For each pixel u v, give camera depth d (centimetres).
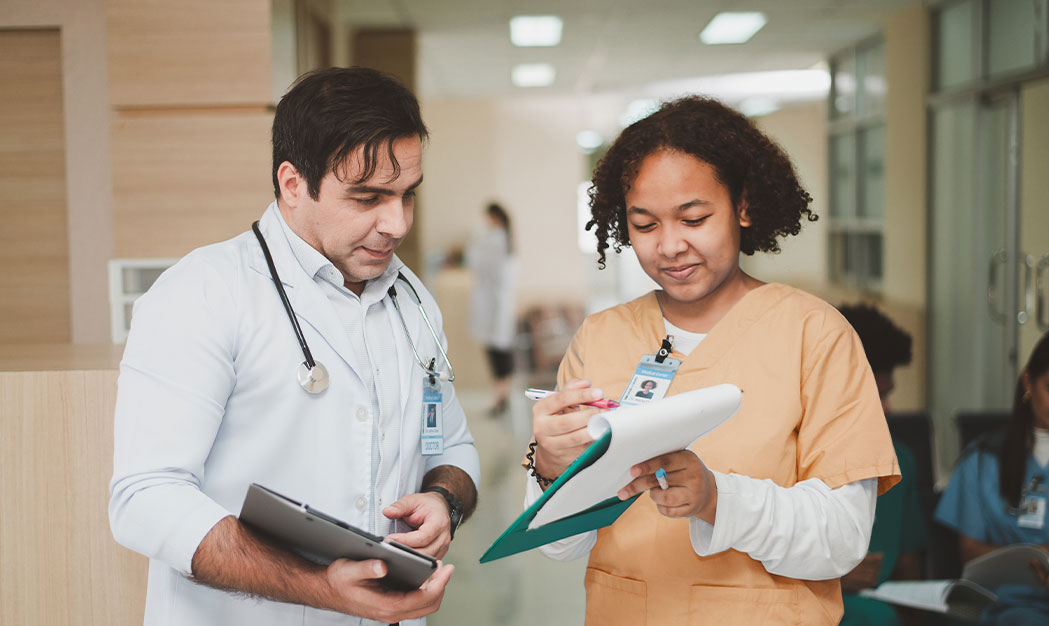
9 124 277
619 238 146
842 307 239
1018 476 244
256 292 126
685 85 1048
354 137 117
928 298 634
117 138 260
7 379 155
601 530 137
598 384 139
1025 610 221
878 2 634
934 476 283
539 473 129
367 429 130
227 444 125
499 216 752
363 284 138
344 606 111
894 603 224
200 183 260
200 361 118
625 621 133
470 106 1119
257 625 127
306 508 103
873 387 129
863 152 796
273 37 261
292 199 126
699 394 108
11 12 269
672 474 113
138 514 112
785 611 126
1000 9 535
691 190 124
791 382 129
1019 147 513
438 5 643
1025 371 244
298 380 125
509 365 752
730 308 136
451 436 152
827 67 896
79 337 277
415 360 141
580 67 916
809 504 120
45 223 279
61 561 157
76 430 156
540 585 372
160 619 128
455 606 349
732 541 117
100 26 270
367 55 738
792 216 138
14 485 156
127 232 261
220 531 111
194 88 258
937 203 623
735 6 645
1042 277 489
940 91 621
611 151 138
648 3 635
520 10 660
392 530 134
